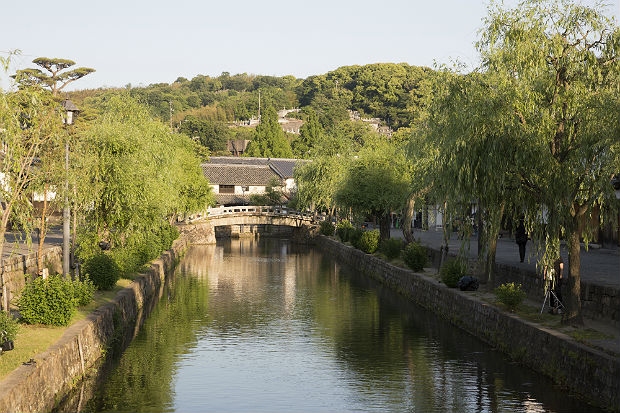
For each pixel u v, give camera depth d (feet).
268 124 452.35
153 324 101.35
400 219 251.60
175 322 103.19
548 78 69.15
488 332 82.69
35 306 66.54
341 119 584.81
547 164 65.41
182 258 214.69
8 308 76.28
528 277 90.02
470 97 70.28
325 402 62.49
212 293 136.26
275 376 71.82
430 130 101.76
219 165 336.70
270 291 139.54
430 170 96.12
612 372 53.06
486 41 73.36
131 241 122.52
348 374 72.23
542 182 67.67
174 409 60.08
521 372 68.49
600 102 62.75
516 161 65.67
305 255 231.91
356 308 116.67
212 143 518.37
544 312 77.10
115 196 103.04
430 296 110.83
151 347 85.25
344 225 235.40
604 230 129.49
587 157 62.08
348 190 171.83
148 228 120.16
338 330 96.94
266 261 207.92
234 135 570.05
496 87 69.41
